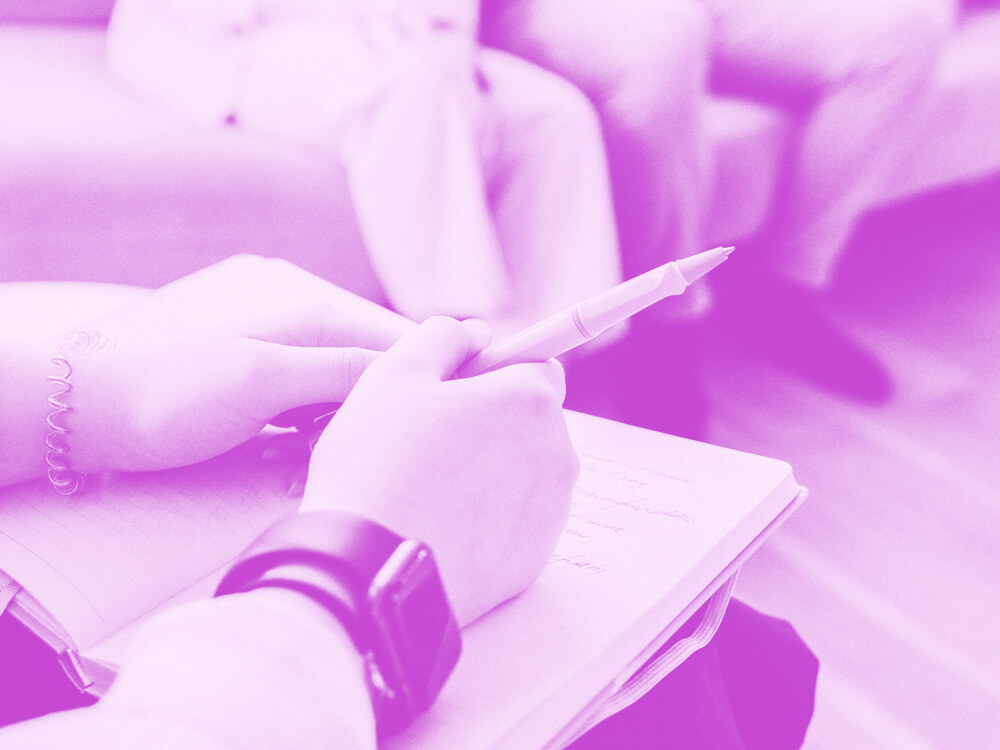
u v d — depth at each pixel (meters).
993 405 2.02
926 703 1.32
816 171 2.01
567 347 0.67
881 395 2.05
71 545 0.68
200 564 0.67
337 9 1.57
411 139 1.47
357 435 0.63
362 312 0.76
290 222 1.49
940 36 1.96
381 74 1.46
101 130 1.47
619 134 1.77
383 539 0.60
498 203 1.71
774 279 2.21
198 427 0.70
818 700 1.33
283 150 1.51
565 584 0.66
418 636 0.60
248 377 0.70
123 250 1.45
